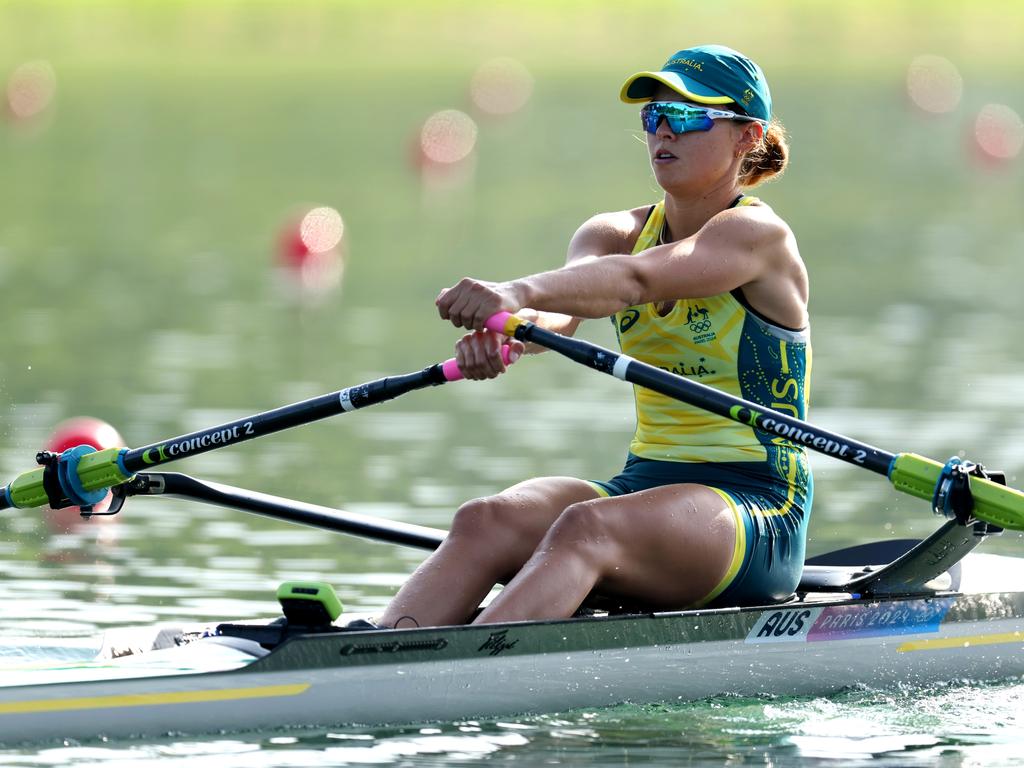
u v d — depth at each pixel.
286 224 86.06
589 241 25.39
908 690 24.77
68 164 128.25
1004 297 68.94
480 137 152.12
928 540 24.72
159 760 19.47
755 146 24.48
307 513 26.44
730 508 23.44
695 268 23.23
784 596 24.78
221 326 62.75
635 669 22.72
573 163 133.00
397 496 37.22
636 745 20.81
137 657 21.28
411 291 72.62
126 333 60.56
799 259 24.41
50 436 42.72
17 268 77.50
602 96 182.62
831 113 169.50
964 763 20.30
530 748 20.52
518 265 78.19
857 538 34.47
